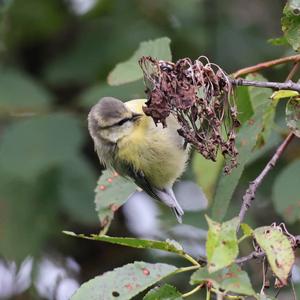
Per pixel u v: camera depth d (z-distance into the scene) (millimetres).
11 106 11414
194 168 8672
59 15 12758
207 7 12734
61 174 11328
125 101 10703
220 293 5570
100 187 7977
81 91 12195
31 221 11141
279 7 13133
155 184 9492
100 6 12812
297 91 6344
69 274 12711
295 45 6844
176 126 9070
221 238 5336
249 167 11328
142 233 12438
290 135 7141
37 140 11070
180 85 6191
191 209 10961
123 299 5926
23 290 12188
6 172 10836
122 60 12109
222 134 6887
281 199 9227
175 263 11477
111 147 9227
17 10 12586
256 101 7727
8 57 12633
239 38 12609
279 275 5352
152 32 12289
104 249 12773
